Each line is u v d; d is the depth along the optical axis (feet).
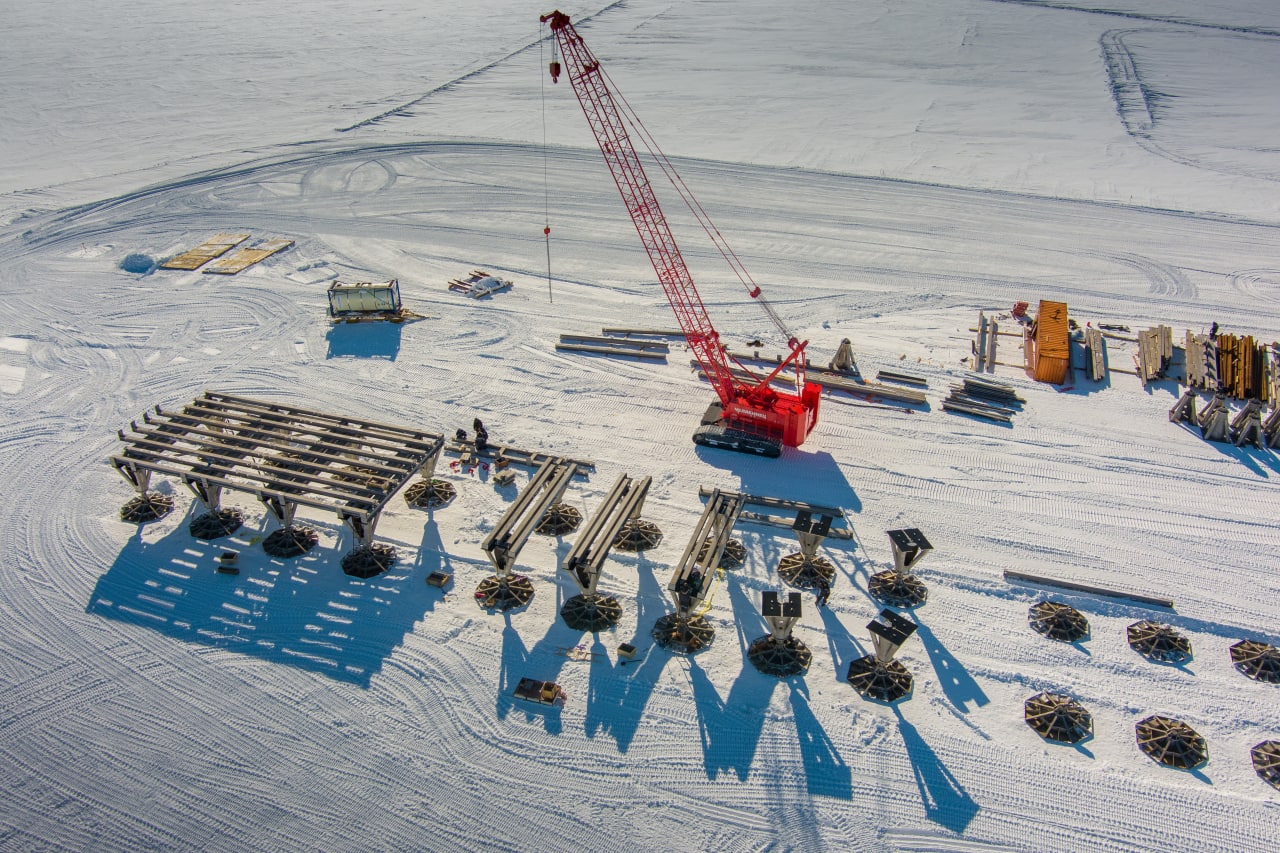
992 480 94.32
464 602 75.05
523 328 126.93
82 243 152.87
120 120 228.22
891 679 67.31
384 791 58.95
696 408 107.34
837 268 149.69
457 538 82.58
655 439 100.37
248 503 86.74
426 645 70.54
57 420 101.40
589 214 169.99
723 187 184.34
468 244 156.66
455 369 114.83
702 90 263.49
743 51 315.58
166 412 95.40
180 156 200.34
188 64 288.30
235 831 56.18
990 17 375.45
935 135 223.71
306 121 228.63
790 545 82.94
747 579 78.43
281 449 86.38
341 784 59.36
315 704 65.10
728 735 63.26
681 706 65.46
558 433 100.78
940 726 64.28
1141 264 151.53
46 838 55.52
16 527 83.25
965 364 119.44
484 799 58.49
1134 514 88.94
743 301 137.39
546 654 69.77
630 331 125.49
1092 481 94.32
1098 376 114.62
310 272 143.95
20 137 213.05
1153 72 289.74
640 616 73.97
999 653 71.20
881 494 91.35
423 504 86.53
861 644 71.61
